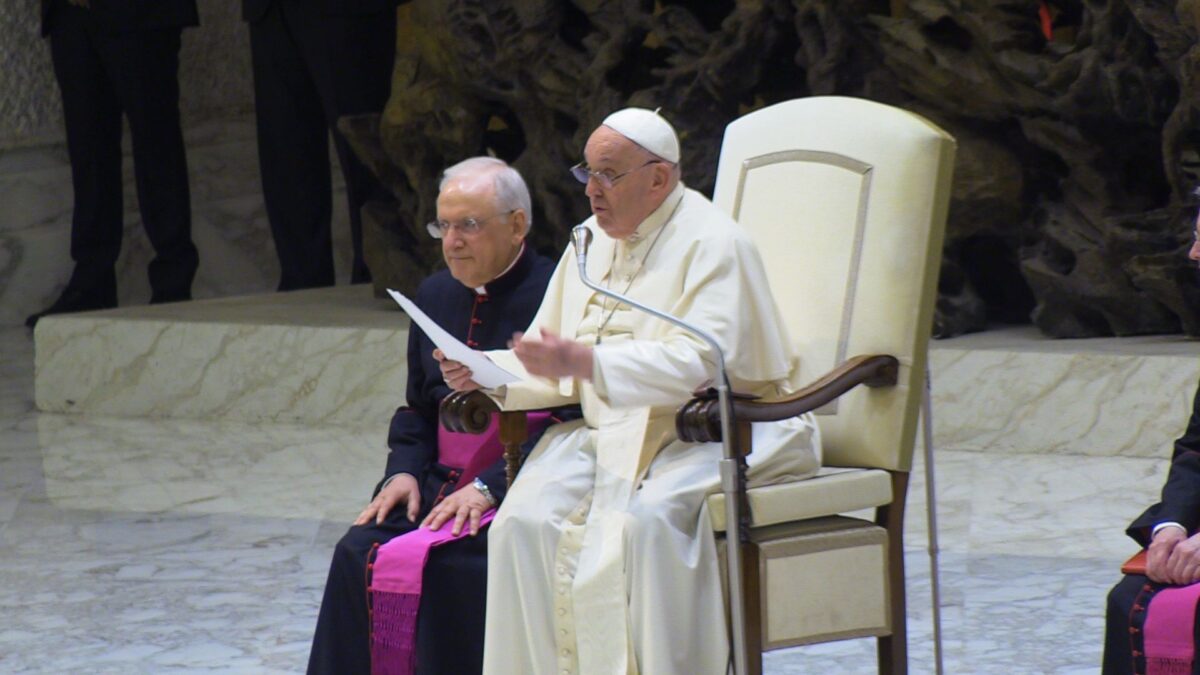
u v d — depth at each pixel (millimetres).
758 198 16688
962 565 21828
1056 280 30578
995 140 31562
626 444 15062
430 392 17109
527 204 17031
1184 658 13141
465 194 16766
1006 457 28156
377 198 41562
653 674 14180
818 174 16219
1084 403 28062
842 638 14977
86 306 47406
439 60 36375
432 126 36594
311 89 44000
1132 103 29328
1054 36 32531
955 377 29109
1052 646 18438
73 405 37188
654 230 15695
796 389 15875
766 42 33125
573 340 15016
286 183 44438
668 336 14914
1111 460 27469
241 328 35656
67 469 30641
